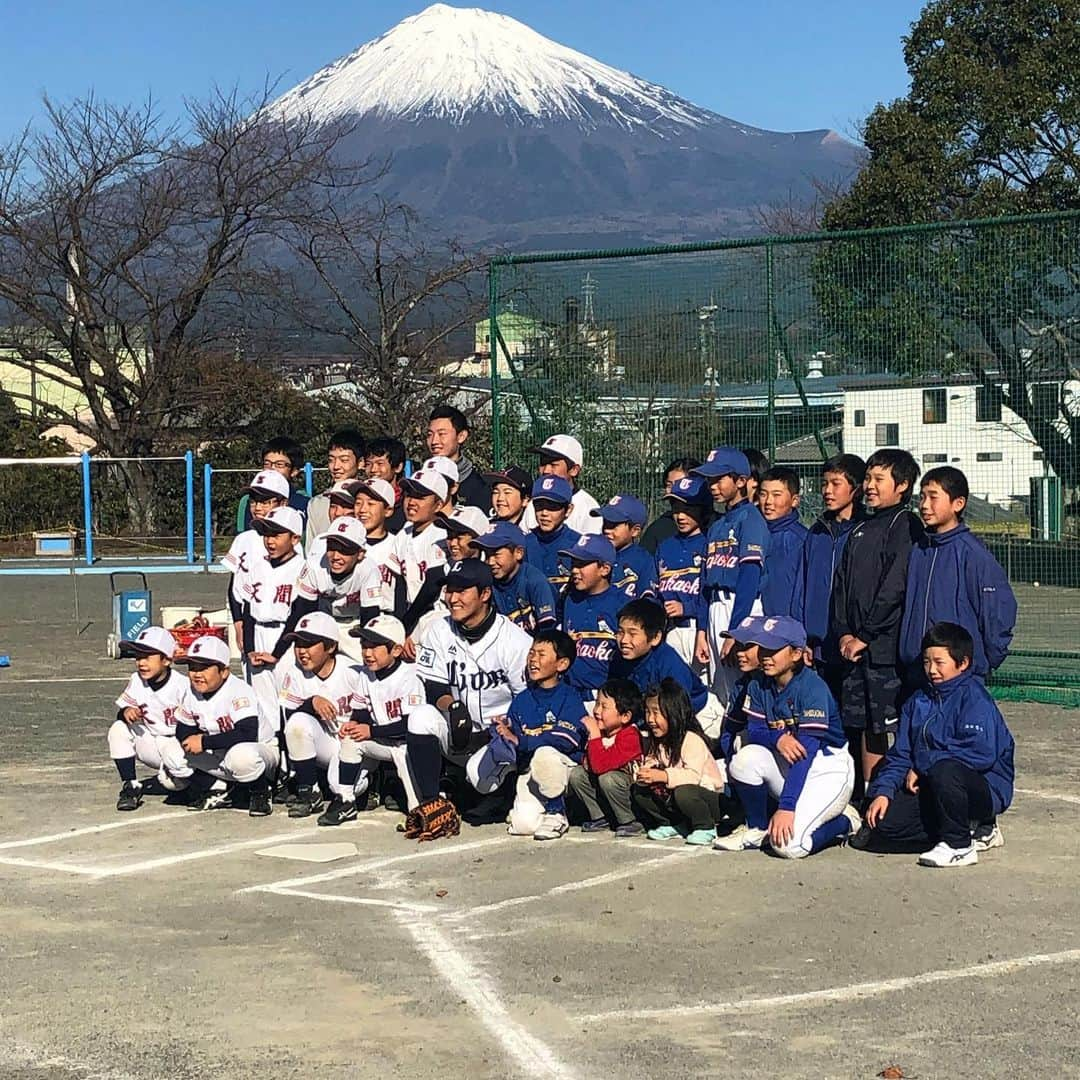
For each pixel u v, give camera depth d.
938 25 29.27
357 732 8.08
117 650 16.28
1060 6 28.36
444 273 40.38
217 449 39.72
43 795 9.01
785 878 6.81
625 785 7.72
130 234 41.41
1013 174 29.09
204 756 8.37
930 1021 4.96
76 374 40.84
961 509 7.55
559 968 5.58
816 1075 4.52
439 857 7.38
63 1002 5.29
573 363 13.88
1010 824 7.82
